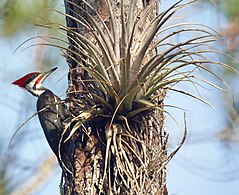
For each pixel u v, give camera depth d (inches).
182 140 188.1
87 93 190.1
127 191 187.2
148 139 189.3
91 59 188.5
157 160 188.7
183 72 188.2
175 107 187.9
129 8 188.4
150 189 188.1
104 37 187.3
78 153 189.5
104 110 188.9
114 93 187.2
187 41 185.9
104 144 189.0
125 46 186.9
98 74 187.2
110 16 188.9
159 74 188.4
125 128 188.9
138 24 189.8
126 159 187.6
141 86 187.8
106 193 187.6
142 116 189.6
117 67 187.3
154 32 185.5
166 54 186.2
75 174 189.0
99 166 188.5
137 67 186.2
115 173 187.6
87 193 187.9
